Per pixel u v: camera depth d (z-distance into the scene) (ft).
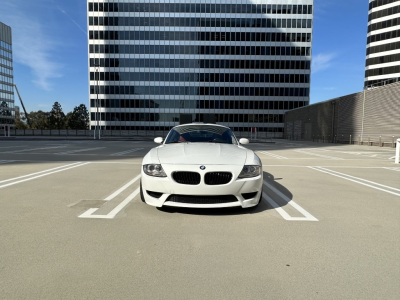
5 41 274.36
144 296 6.24
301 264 7.85
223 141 16.43
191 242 9.26
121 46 188.14
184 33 188.55
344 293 6.44
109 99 190.19
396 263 7.97
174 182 11.36
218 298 6.20
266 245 9.12
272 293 6.41
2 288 6.44
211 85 191.31
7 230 10.12
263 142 112.47
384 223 11.53
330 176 24.61
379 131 79.66
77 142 86.53
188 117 97.09
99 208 13.05
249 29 188.34
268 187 19.26
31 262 7.71
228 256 8.30
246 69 190.49
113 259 7.98
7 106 277.85
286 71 189.98
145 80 190.29
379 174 26.12
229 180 11.50
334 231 10.52
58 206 13.35
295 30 187.93
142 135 183.32
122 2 186.09
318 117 120.67
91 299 6.10
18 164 30.17
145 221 11.23
